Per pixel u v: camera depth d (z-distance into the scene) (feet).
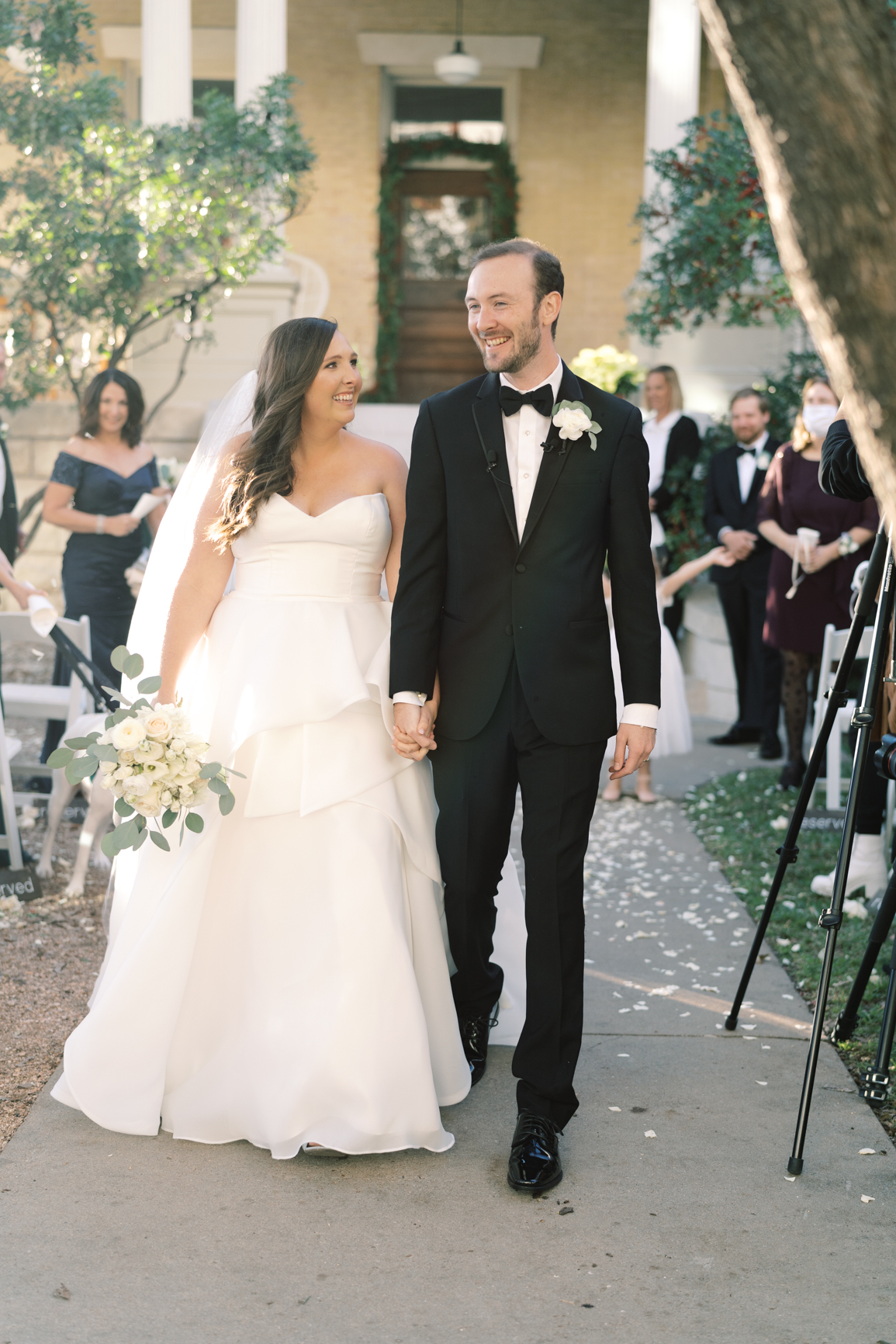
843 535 19.77
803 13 4.80
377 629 10.14
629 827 19.13
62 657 19.52
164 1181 9.00
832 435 10.76
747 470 24.40
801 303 5.15
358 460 10.23
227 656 9.99
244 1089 9.43
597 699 9.23
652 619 9.37
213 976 9.82
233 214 27.61
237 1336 7.30
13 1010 12.00
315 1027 9.24
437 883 10.19
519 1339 7.30
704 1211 8.68
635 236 42.27
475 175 43.73
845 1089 10.61
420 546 9.53
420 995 9.91
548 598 9.21
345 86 42.06
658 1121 10.03
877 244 4.83
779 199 5.02
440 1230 8.41
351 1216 8.57
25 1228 8.37
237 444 10.11
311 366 9.68
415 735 9.48
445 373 44.80
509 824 9.85
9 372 28.66
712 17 5.07
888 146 4.80
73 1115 9.99
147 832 9.30
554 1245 8.26
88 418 19.81
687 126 25.70
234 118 26.66
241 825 9.76
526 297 8.97
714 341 33.81
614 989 12.89
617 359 29.94
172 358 33.78
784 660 20.67
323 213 42.50
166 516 10.96
